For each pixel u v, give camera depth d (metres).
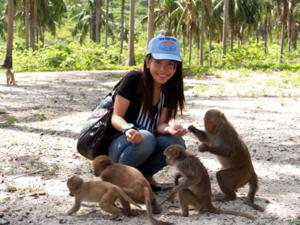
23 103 6.27
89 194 2.31
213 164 3.43
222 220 2.29
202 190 2.35
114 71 12.62
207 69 13.03
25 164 3.33
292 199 2.69
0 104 6.15
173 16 22.09
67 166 3.29
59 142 4.03
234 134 2.54
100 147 2.69
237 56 15.80
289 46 27.38
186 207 2.33
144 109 2.62
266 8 26.08
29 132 4.42
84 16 31.64
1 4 37.56
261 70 13.16
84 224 2.24
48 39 42.69
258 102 6.74
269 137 4.39
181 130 2.55
